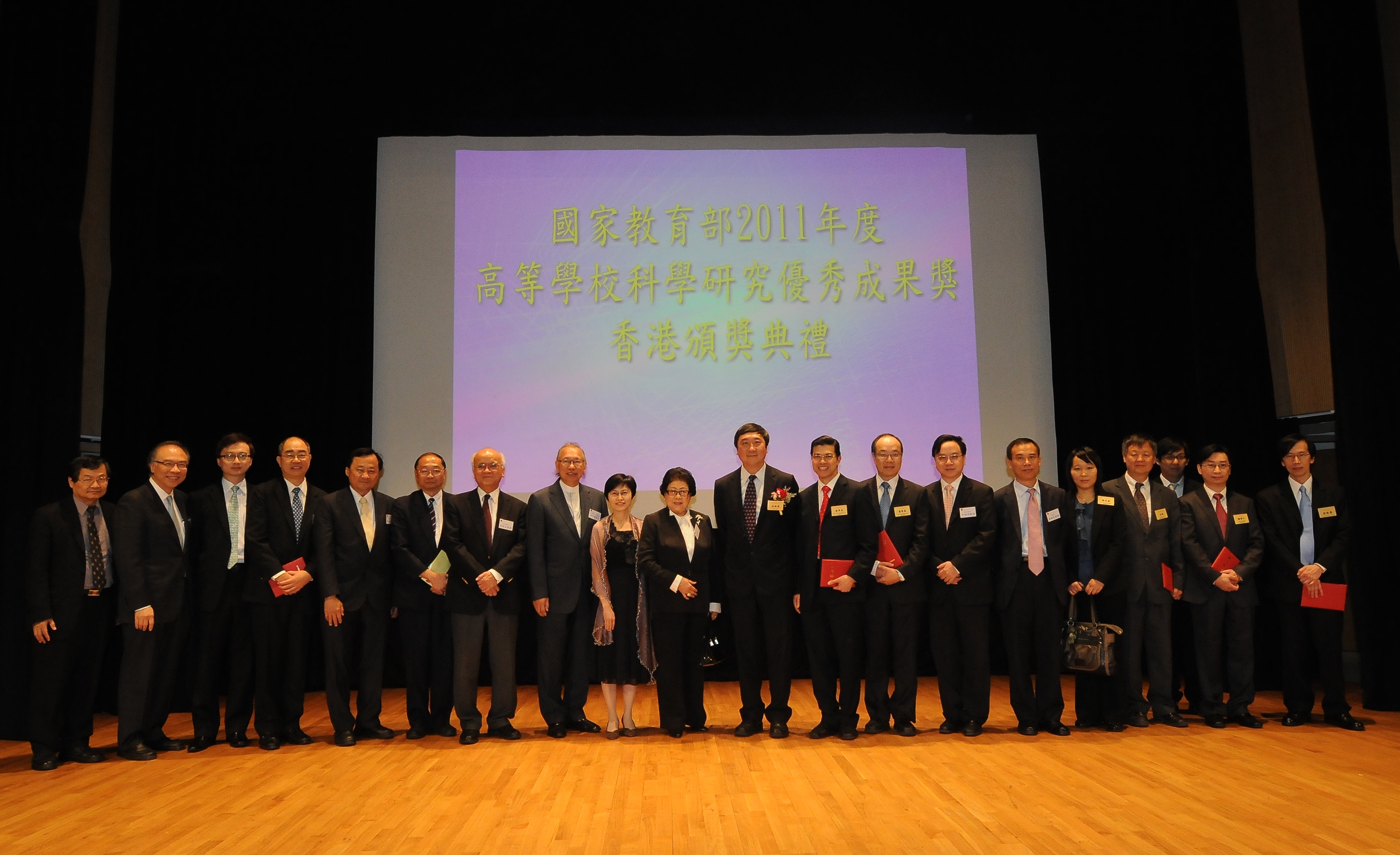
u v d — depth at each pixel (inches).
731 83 227.8
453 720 181.5
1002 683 217.9
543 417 224.5
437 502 165.5
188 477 218.1
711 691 214.5
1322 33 207.9
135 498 154.1
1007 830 105.0
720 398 225.8
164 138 221.1
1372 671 185.5
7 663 173.2
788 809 114.7
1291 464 168.6
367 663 162.1
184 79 222.5
